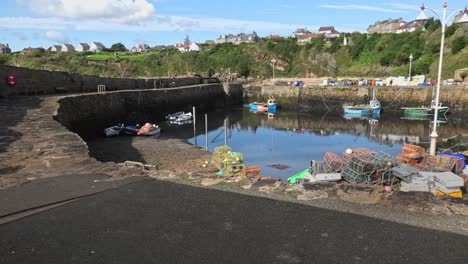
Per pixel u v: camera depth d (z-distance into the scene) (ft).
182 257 14.08
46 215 17.76
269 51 248.73
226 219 17.53
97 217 17.62
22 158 27.35
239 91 178.91
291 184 22.79
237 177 24.31
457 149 52.95
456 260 13.99
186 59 255.09
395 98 140.26
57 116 49.49
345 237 15.76
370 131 99.25
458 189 25.22
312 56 237.04
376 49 213.87
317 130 101.76
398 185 27.89
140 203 19.43
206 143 76.18
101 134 81.87
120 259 13.91
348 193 20.13
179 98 128.16
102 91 97.81
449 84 134.41
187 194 20.84
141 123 103.55
